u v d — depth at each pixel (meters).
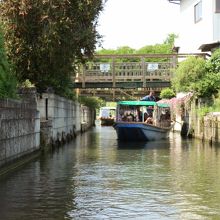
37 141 25.42
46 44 27.38
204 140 38.09
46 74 29.72
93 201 13.38
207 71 38.66
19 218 11.52
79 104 51.47
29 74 29.55
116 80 43.06
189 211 12.27
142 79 42.78
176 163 22.42
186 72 38.66
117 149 30.66
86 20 28.56
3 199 13.58
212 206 12.83
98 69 42.78
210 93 38.47
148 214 11.95
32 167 20.58
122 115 40.38
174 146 33.28
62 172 19.03
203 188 15.46
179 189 15.27
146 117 40.34
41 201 13.33
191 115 43.62
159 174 18.62
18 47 27.91
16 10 27.25
